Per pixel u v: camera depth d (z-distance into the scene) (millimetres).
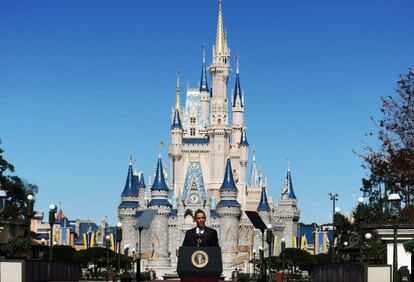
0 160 110438
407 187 76375
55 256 133750
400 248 57781
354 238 116625
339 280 48000
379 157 68688
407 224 57531
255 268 157500
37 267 49281
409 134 66938
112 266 135750
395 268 42750
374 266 39656
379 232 58656
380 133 67875
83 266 137250
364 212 57438
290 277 119875
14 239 66500
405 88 66250
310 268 141375
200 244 27391
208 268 26984
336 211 72750
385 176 70875
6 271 38562
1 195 49000
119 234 83250
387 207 74375
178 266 27109
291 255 141625
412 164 66625
